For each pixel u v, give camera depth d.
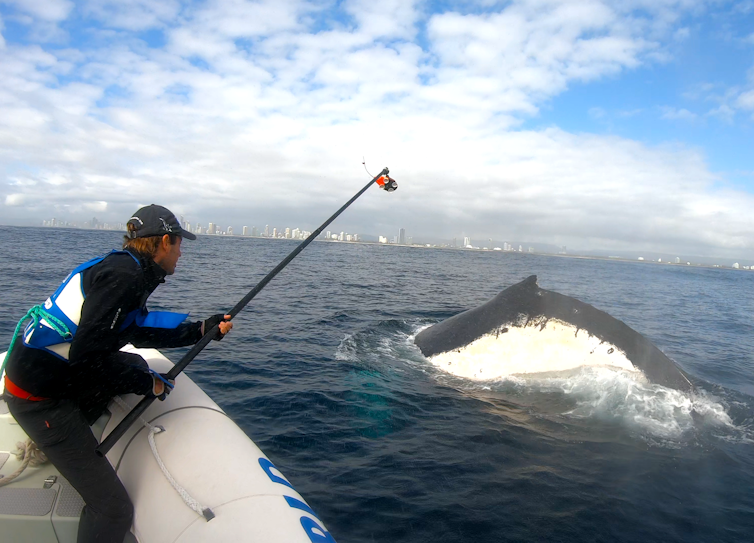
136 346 2.70
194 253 35.28
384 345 8.29
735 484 4.23
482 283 24.27
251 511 2.10
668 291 28.02
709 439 5.07
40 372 2.12
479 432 5.02
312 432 4.88
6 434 2.82
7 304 10.30
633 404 5.72
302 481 3.98
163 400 2.72
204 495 2.21
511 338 6.74
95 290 2.09
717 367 8.80
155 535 2.17
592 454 4.65
